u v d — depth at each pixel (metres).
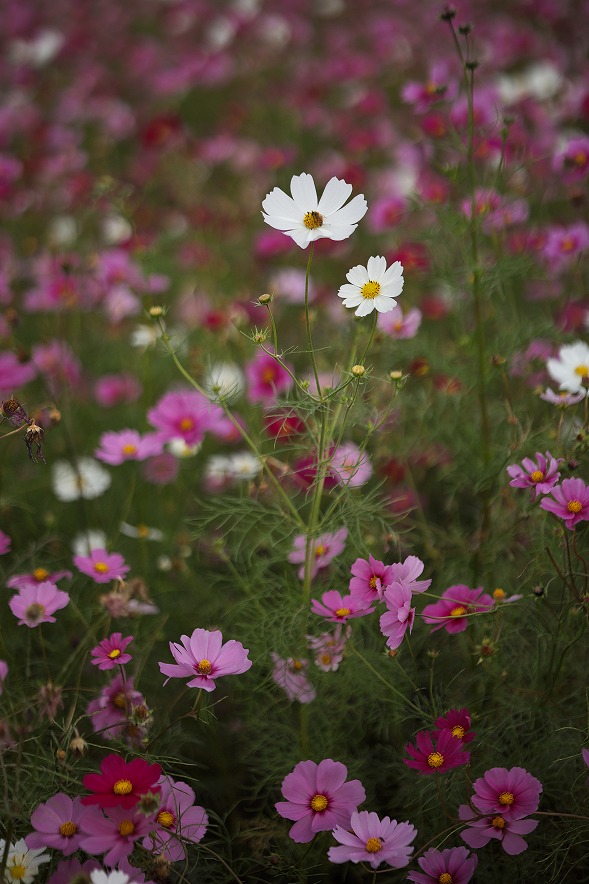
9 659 2.09
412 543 2.26
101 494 2.47
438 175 2.76
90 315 2.77
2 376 2.36
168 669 1.92
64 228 3.24
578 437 2.02
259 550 2.33
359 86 4.43
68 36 5.05
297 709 2.12
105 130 4.29
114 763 1.88
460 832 1.96
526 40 4.07
